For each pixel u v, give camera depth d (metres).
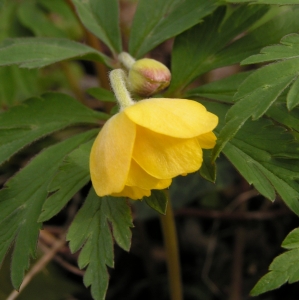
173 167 0.10
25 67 0.12
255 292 0.10
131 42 0.13
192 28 0.13
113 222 0.11
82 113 0.13
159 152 0.10
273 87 0.10
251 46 0.12
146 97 0.12
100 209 0.11
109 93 0.13
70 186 0.11
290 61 0.11
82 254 0.11
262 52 0.11
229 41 0.13
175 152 0.10
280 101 0.12
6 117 0.13
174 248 0.14
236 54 0.13
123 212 0.11
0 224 0.12
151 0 0.13
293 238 0.10
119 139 0.10
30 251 0.11
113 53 0.14
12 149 0.12
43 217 0.11
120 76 0.12
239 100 0.11
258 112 0.10
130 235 0.11
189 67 0.13
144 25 0.13
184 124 0.10
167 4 0.13
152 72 0.12
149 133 0.10
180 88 0.13
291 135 0.11
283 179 0.11
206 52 0.13
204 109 0.10
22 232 0.12
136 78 0.12
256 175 0.11
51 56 0.12
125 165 0.10
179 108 0.10
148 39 0.13
